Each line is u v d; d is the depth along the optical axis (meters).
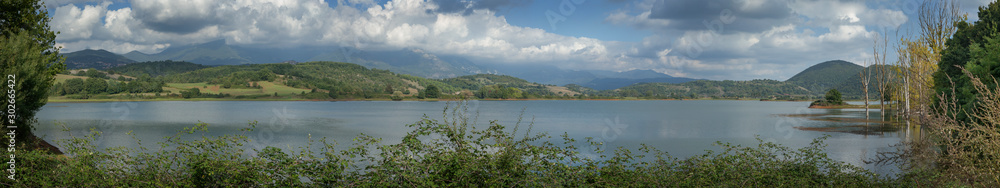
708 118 80.19
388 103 172.75
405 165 6.55
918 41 37.66
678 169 8.03
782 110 113.31
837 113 75.31
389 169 6.59
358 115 91.81
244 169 6.29
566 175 7.01
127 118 80.00
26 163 7.16
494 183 6.59
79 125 61.72
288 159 6.71
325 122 70.62
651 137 43.38
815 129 43.34
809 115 71.12
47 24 19.39
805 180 7.98
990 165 6.07
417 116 87.88
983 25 26.33
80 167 6.57
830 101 107.88
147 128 57.78
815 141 9.67
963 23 29.44
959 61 24.08
